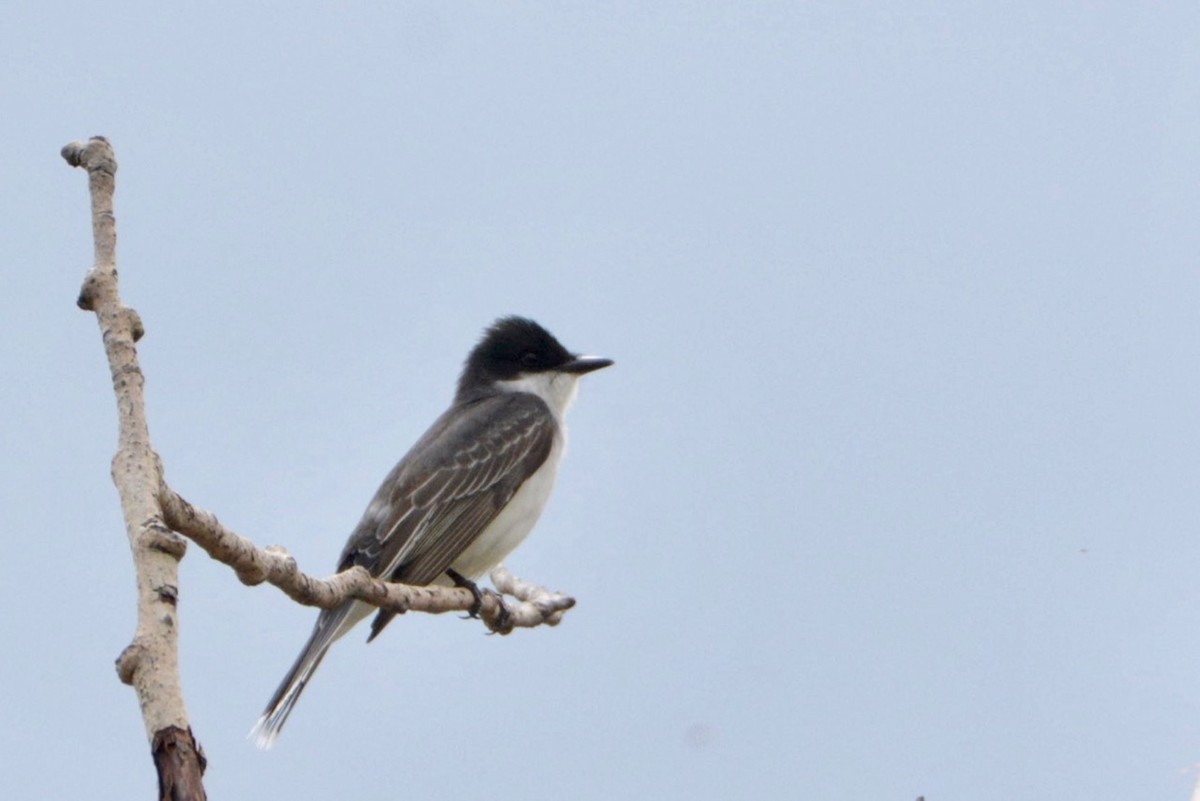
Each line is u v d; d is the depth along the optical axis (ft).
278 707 37.27
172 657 17.38
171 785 16.22
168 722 16.67
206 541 22.30
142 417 21.17
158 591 18.21
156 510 19.77
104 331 22.07
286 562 24.30
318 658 37.99
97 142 23.53
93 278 22.50
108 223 22.97
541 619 38.86
